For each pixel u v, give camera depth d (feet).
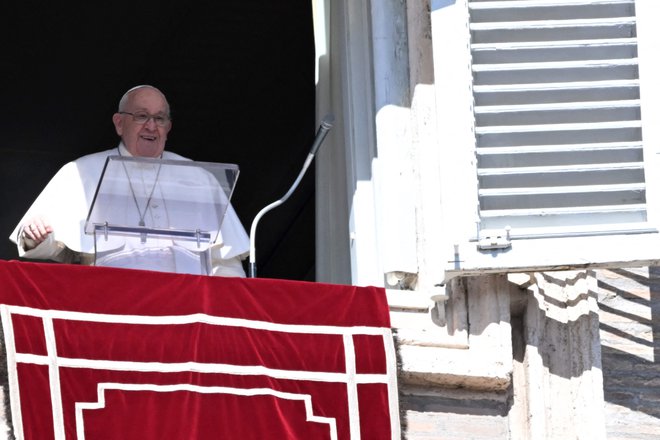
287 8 142.51
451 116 94.68
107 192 88.99
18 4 139.85
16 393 84.84
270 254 165.58
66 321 86.94
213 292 90.07
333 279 104.63
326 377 90.22
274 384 89.40
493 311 94.94
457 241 93.04
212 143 157.89
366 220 100.48
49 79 148.66
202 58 148.25
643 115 95.30
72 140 155.84
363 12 103.14
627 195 94.38
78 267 88.07
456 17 95.86
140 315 88.33
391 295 95.66
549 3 96.58
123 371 87.04
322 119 101.24
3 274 86.74
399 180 98.48
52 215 100.63
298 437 88.94
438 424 93.35
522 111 95.09
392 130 99.19
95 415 85.87
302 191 160.04
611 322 100.07
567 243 93.25
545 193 94.12
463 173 93.81
